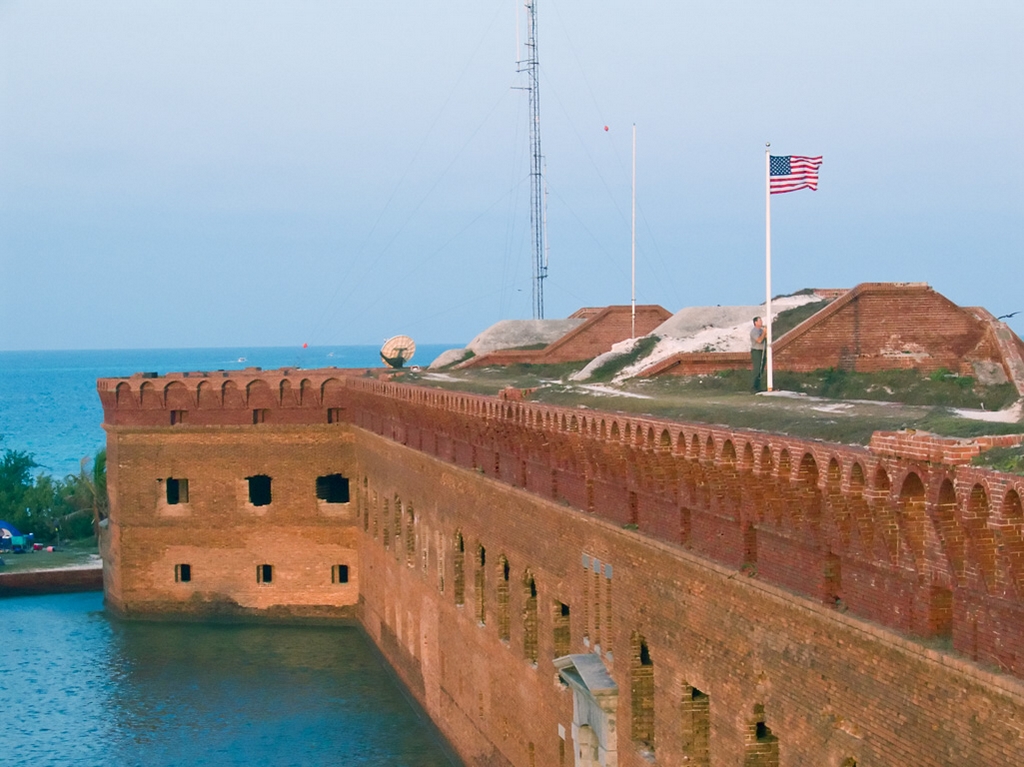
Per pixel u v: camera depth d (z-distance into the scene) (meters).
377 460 75.25
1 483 117.38
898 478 22.34
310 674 72.69
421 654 62.97
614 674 37.22
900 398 48.44
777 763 28.78
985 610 20.53
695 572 31.20
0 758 58.69
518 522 46.47
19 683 71.44
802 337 51.22
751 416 36.19
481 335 87.94
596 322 82.12
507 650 48.25
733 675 29.27
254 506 84.75
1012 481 19.28
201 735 61.72
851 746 24.20
